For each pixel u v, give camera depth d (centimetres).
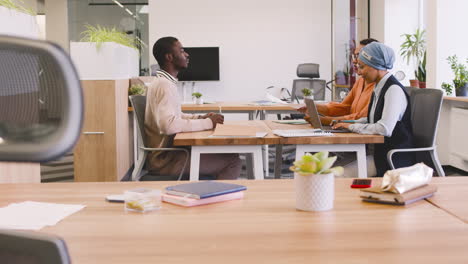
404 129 311
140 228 130
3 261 57
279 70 1041
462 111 575
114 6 1145
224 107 592
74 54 500
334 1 1029
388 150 311
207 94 1046
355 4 1044
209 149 299
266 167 579
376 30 991
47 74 45
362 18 1048
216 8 1027
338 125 327
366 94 393
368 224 133
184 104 627
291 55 1039
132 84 596
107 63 500
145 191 154
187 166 326
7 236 56
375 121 317
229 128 328
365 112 380
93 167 509
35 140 44
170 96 331
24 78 45
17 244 56
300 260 105
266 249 112
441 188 179
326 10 1035
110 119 506
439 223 133
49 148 44
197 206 154
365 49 324
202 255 108
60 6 1166
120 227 131
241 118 1044
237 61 1038
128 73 588
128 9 1131
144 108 352
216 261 104
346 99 427
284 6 1031
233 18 1030
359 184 182
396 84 314
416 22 941
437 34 645
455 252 110
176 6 1026
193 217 141
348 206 153
